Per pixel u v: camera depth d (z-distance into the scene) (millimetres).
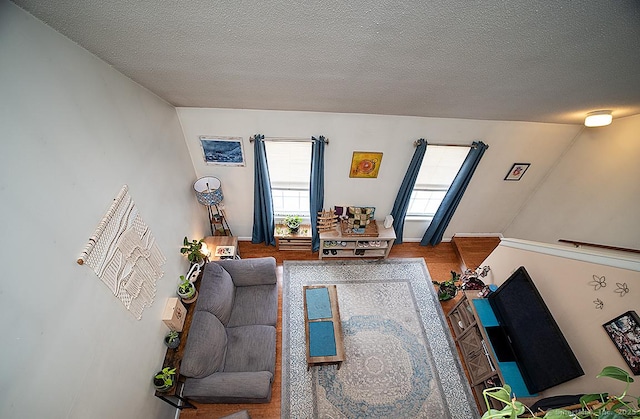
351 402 3174
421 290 4336
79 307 1652
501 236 5164
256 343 3105
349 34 1297
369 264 4672
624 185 3166
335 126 3508
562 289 2719
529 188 4453
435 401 3229
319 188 3998
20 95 1293
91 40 1524
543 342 2631
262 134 3559
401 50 1443
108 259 1939
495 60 1493
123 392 2072
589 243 3535
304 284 4320
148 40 1438
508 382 2811
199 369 2543
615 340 2178
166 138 3004
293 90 2334
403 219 4582
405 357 3566
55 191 1505
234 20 1203
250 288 3648
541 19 1060
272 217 4426
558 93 2066
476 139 3740
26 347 1302
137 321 2303
